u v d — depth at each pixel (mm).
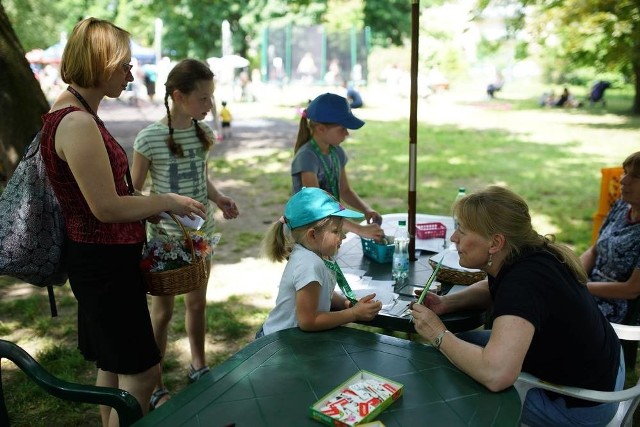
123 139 13234
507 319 1729
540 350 1873
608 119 17281
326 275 2156
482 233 1895
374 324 2219
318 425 1470
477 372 1653
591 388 1928
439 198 7898
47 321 4152
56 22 21969
